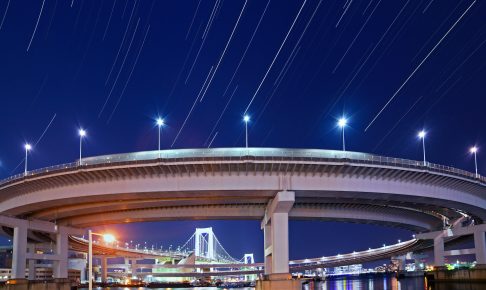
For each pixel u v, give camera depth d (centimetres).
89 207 9869
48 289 10894
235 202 9600
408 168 8500
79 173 8362
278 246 8412
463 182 9581
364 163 8131
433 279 13288
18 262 10406
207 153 8344
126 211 10781
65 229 11562
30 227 10788
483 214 11775
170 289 19662
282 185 8112
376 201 10031
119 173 8200
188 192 8144
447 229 13062
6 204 10175
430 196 9175
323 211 10925
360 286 19350
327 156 8394
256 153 8294
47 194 9012
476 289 10775
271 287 8306
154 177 8150
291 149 8350
